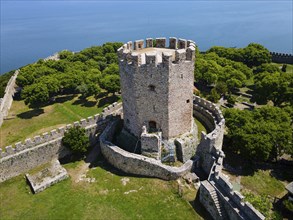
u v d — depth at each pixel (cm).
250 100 7331
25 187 4034
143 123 4150
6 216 3531
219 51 9844
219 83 7331
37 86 6450
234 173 4425
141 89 3909
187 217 3291
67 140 4497
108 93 7512
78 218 3403
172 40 4375
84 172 4262
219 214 3145
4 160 4162
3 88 7369
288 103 6519
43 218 3450
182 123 4159
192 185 3691
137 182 3850
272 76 7094
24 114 6481
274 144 4500
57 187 3969
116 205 3541
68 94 7569
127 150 4356
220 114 4462
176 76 3772
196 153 4044
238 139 4481
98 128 4959
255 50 9606
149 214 3369
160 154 4041
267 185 4262
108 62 9544
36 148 4412
